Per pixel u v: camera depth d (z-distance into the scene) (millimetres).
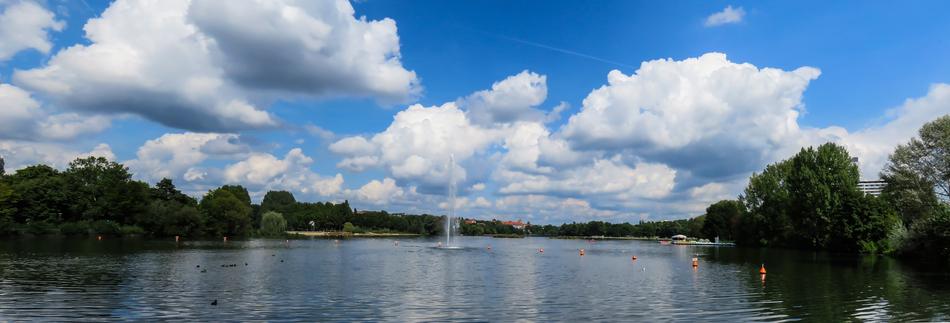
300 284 42438
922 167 88000
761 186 143375
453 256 88188
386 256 84250
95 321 26656
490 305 33000
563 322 27641
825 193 108125
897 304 33469
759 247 135125
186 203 186375
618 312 30703
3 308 29922
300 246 118562
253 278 46375
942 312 30625
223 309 30344
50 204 148625
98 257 67688
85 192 157500
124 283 41250
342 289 39719
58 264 56562
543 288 41906
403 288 40906
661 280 48344
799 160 117125
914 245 77812
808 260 77812
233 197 188875
